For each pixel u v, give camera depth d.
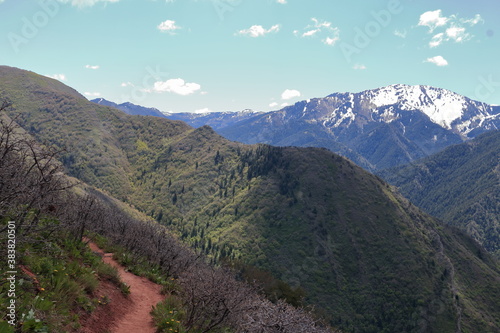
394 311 155.50
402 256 184.25
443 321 150.12
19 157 5.29
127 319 8.80
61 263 8.33
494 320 159.75
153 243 17.36
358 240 196.12
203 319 10.18
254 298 10.47
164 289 13.01
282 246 192.25
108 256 14.46
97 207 14.98
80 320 6.95
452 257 196.12
